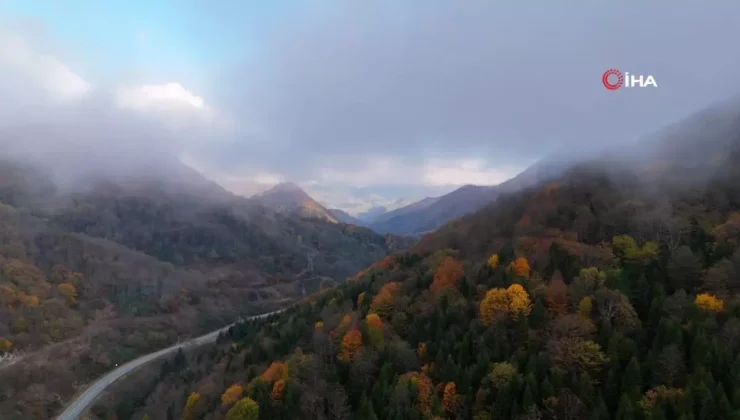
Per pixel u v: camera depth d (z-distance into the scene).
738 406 71.69
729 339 82.88
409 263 159.75
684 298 93.50
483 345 95.25
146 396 174.25
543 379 86.38
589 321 93.69
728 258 102.19
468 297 115.75
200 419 115.88
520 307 101.12
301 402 99.69
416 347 108.44
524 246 128.12
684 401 73.19
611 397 81.06
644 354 87.44
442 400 90.31
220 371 139.50
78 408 173.75
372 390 96.62
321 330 124.62
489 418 83.50
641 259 111.00
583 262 112.31
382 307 123.38
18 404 170.00
